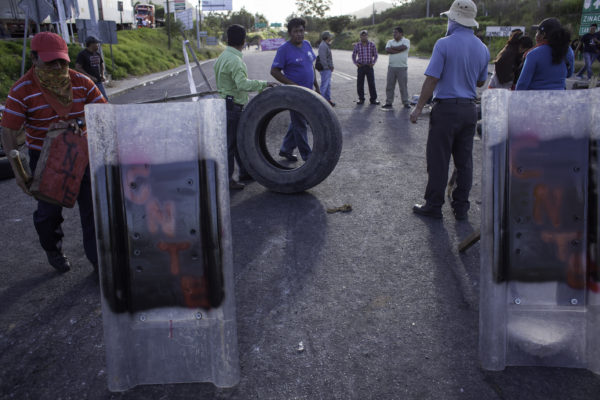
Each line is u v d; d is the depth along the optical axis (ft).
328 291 10.32
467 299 9.93
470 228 13.61
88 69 32.22
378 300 9.91
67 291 10.57
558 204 7.16
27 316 9.59
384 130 27.17
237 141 17.22
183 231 6.98
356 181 18.22
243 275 11.12
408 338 8.60
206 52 138.92
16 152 9.36
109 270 6.86
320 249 12.42
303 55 19.24
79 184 9.81
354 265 11.50
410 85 49.44
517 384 7.30
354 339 8.60
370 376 7.61
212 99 6.59
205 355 7.38
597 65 57.93
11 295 10.43
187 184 6.88
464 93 13.12
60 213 10.90
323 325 9.06
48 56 9.21
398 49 33.65
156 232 6.97
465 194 14.06
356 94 44.09
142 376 7.43
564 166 7.09
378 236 13.16
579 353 7.50
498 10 132.87
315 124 15.85
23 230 14.34
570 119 7.00
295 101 15.96
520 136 7.08
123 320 7.12
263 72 76.89
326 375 7.65
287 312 9.53
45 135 9.95
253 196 16.93
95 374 7.80
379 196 16.49
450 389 7.26
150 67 82.07
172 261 7.04
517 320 7.51
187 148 6.81
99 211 6.70
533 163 7.11
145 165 6.81
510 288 7.41
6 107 9.41
